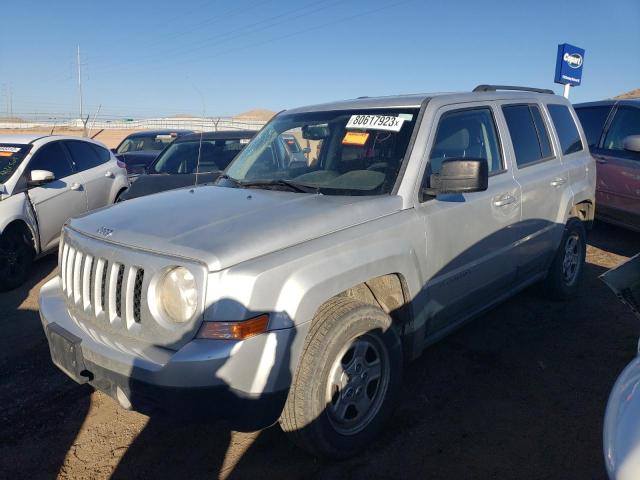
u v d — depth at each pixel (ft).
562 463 9.78
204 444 10.63
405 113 12.22
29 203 21.59
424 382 12.75
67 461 10.28
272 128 14.61
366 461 9.98
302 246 9.15
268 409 8.53
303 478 9.57
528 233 14.61
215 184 13.35
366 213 10.29
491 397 12.03
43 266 23.39
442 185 10.82
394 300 10.93
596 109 26.22
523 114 15.37
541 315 16.49
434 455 10.10
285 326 8.52
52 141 24.63
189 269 8.37
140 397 8.60
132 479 9.71
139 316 8.92
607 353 13.97
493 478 9.46
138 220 10.05
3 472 10.01
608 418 5.62
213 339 8.19
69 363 9.68
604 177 24.31
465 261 12.28
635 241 25.59
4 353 15.07
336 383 9.55
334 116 13.39
